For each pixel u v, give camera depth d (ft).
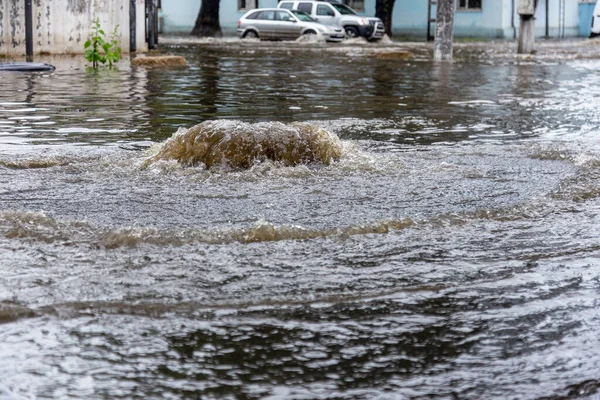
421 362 14.99
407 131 47.91
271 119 52.70
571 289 19.02
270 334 16.16
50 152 38.04
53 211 26.37
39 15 110.83
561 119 54.70
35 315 16.84
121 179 31.89
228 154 33.88
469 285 19.26
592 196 29.76
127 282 19.03
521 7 146.51
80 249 21.77
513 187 31.32
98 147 39.86
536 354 15.35
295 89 75.20
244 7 262.88
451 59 129.80
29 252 21.33
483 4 241.76
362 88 77.56
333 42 209.87
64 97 63.72
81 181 31.50
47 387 13.79
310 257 21.36
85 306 17.40
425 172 34.19
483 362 15.01
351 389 13.89
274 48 165.17
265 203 27.96
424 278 19.80
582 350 15.52
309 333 16.25
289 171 33.22
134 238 22.43
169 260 20.85
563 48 176.76
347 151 37.70
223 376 14.33
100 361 14.82
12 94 65.10
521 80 89.97
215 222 25.12
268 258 21.18
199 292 18.49
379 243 22.86
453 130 48.70
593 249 22.59
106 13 119.75
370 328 16.56
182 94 68.08
